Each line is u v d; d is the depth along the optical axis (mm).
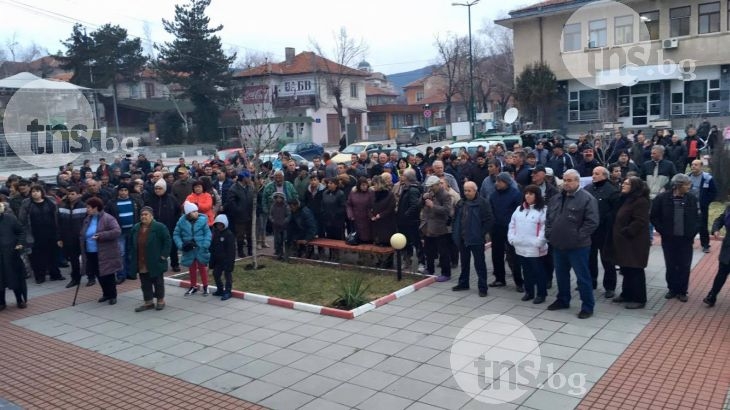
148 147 42625
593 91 37219
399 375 6359
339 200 12008
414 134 46500
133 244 9234
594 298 8633
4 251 9641
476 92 67500
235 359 7090
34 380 6852
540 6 37750
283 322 8383
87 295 10562
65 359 7453
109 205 11258
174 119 50750
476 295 9148
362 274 10773
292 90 53125
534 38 38312
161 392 6305
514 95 38531
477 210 8961
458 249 9961
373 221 11141
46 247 11672
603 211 8594
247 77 51031
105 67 49438
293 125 50969
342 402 5809
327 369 6625
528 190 8406
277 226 12023
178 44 46750
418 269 10789
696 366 6227
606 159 16312
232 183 14086
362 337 7574
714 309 8023
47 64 69812
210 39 47500
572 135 37812
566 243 7793
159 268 9180
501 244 9391
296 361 6910
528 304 8578
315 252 12852
